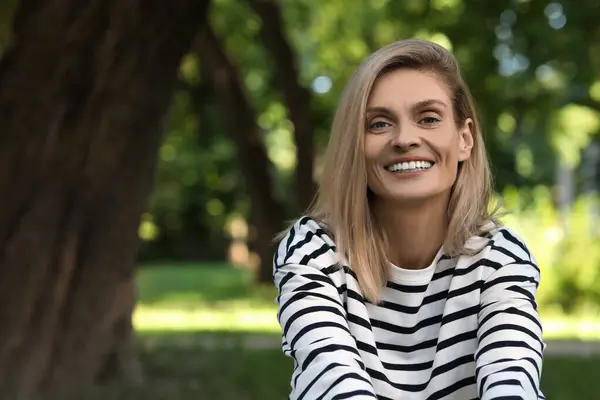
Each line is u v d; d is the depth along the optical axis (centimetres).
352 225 232
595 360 894
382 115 232
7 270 646
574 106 1627
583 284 1466
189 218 3306
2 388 641
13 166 646
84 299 672
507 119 1409
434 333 230
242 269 2759
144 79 664
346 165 234
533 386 207
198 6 679
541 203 1664
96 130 656
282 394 704
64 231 658
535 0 1066
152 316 1388
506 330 217
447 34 1120
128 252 696
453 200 239
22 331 649
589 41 1109
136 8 650
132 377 725
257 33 1816
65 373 668
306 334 218
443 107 233
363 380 204
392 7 1192
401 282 231
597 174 3012
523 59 1160
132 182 679
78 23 643
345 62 1858
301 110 1678
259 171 1839
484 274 228
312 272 229
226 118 1831
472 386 225
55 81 644
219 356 896
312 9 1825
